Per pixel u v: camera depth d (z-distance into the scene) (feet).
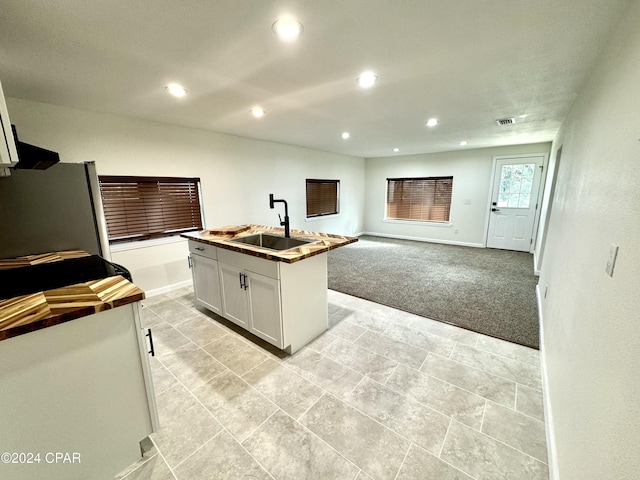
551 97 7.64
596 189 3.88
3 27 4.21
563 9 3.91
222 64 5.64
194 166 11.53
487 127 11.57
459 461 4.22
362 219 23.90
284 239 8.52
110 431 3.95
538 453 4.33
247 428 4.84
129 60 5.42
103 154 9.06
